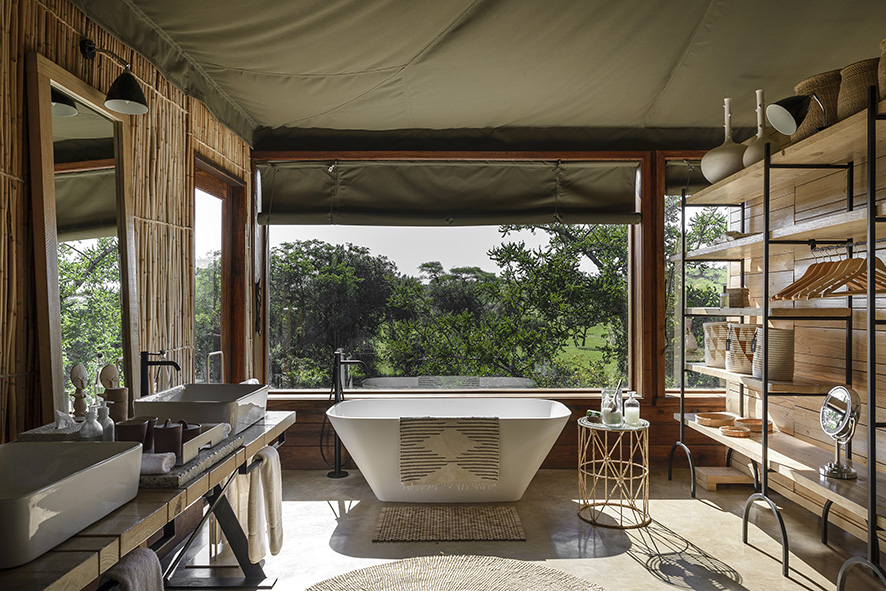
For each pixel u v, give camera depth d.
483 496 3.88
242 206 4.57
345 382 4.89
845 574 2.50
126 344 2.78
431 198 4.81
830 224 2.69
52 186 2.30
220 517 2.62
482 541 3.26
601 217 4.73
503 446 3.74
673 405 4.69
